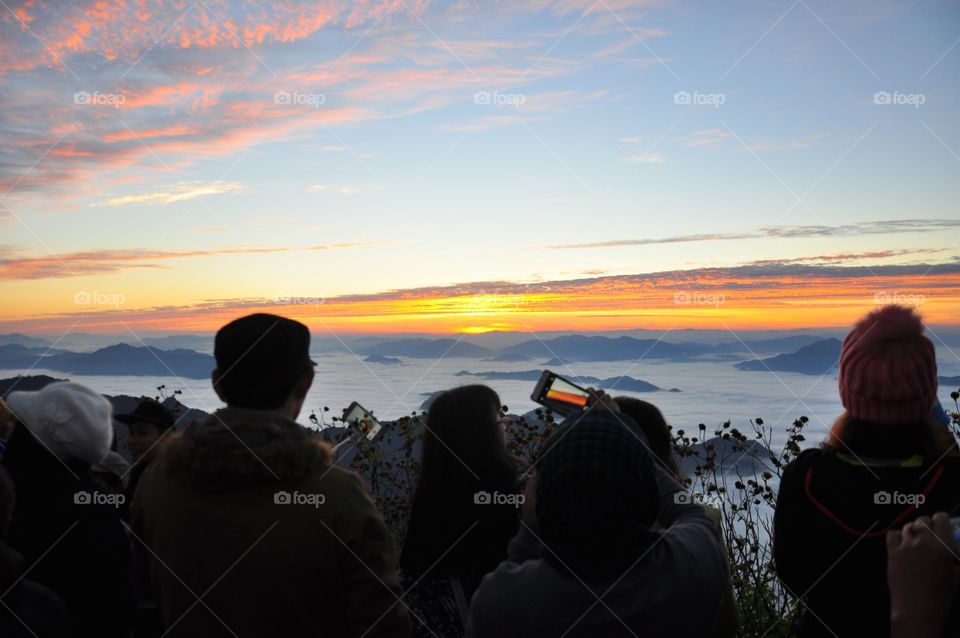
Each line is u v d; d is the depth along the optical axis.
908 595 1.03
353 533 1.93
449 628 2.58
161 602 1.97
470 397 2.72
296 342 2.09
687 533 1.66
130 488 3.63
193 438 1.94
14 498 1.60
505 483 2.62
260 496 1.91
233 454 1.88
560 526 1.52
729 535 3.85
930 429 1.73
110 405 2.67
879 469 1.72
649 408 2.61
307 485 1.93
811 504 1.81
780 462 3.72
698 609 1.53
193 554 1.90
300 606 1.90
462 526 2.60
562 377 2.26
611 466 1.53
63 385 2.57
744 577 3.84
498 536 2.60
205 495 1.92
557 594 1.50
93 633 2.36
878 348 1.72
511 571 1.59
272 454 1.90
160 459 2.02
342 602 1.95
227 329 2.06
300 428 1.99
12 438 2.49
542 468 1.60
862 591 1.71
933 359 1.72
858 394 1.74
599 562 1.50
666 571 1.53
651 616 1.49
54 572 2.32
